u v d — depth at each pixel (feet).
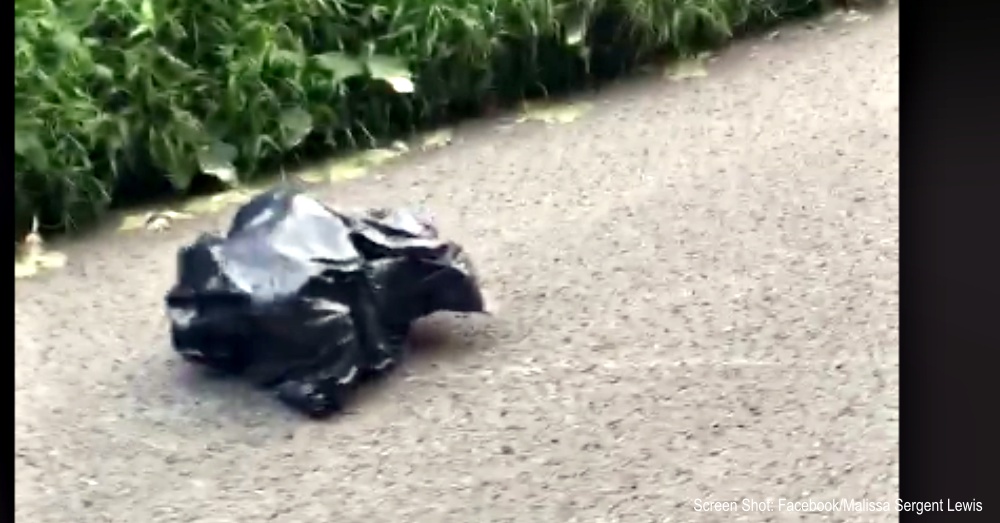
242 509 11.56
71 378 13.60
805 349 13.78
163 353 14.01
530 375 13.39
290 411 12.84
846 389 13.08
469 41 19.98
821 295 14.76
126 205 17.78
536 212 17.04
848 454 12.10
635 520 11.23
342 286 12.91
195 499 11.73
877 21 22.98
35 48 17.47
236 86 18.35
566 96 20.93
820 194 17.06
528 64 20.74
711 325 14.26
